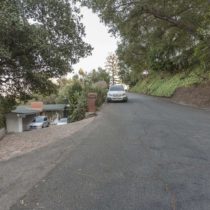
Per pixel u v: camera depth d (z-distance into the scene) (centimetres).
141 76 5584
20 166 603
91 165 585
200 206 385
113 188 456
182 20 2000
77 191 448
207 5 1819
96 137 888
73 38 1152
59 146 786
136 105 2097
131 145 758
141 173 527
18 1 985
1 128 1103
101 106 2058
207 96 1998
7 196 441
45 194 441
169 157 634
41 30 995
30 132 1134
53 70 1148
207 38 1822
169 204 393
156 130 980
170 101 2458
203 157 629
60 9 1081
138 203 398
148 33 2253
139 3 1886
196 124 1093
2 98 1292
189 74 2761
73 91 2038
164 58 3409
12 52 998
